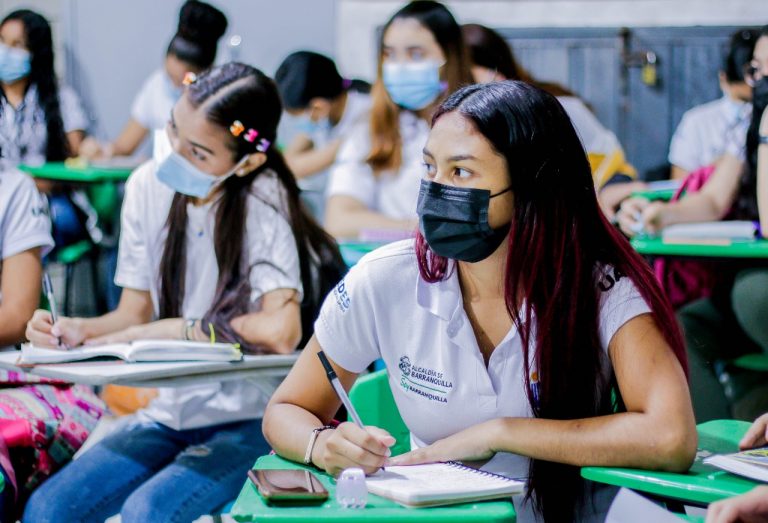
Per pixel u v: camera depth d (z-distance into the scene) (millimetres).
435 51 3523
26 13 4824
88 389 2541
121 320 2541
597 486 1745
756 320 2982
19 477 2299
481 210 1607
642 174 4941
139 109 5520
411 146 3773
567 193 1644
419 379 1747
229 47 5449
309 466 1659
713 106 4617
